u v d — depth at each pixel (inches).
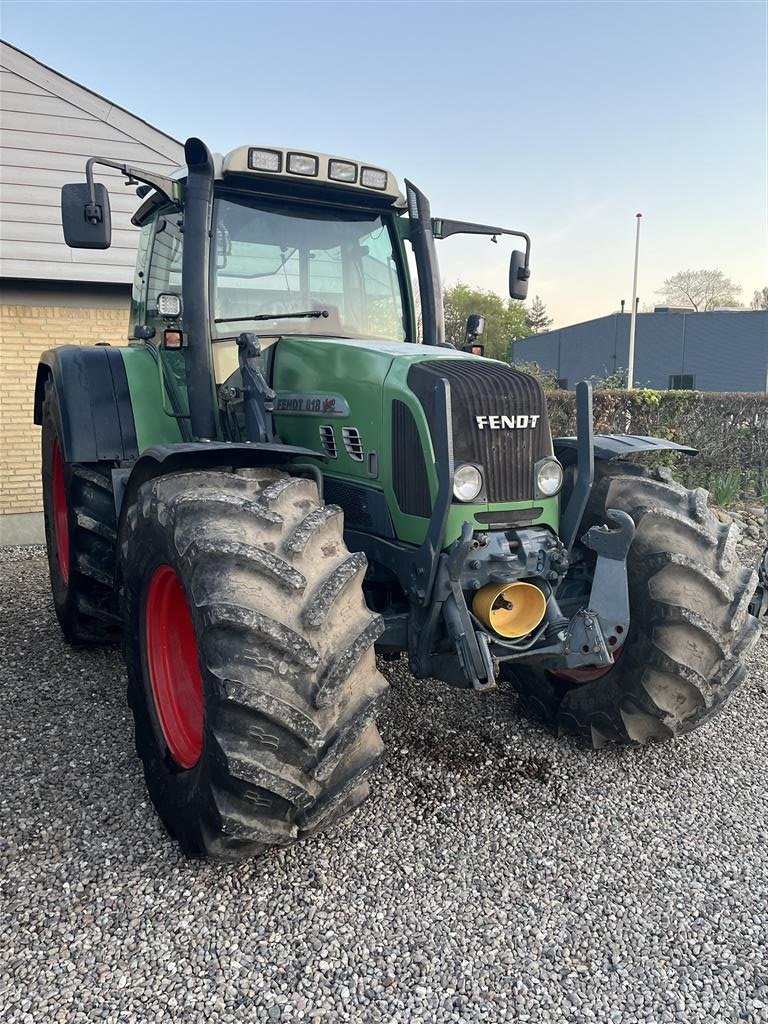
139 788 120.0
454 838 109.0
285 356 135.1
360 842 107.5
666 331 1390.3
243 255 138.7
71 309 301.9
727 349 1348.4
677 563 119.0
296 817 93.5
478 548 109.3
